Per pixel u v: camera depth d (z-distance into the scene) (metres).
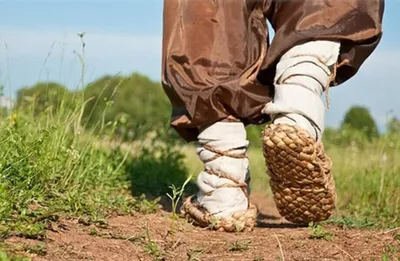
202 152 5.77
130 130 8.75
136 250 4.84
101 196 6.25
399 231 5.41
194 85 5.58
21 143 5.97
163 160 8.48
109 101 7.19
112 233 5.11
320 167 5.11
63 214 5.39
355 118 20.98
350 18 5.27
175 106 5.83
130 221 5.67
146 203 6.29
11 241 4.54
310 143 4.97
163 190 7.62
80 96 7.22
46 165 5.94
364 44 5.38
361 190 8.38
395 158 9.09
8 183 5.51
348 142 11.29
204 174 5.77
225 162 5.66
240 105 5.57
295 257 4.84
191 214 5.81
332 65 5.33
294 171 5.14
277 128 4.99
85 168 6.79
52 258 4.42
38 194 5.64
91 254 4.62
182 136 5.94
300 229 5.67
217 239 5.34
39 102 7.97
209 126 5.68
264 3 5.69
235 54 5.62
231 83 5.53
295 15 5.31
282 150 5.00
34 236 4.69
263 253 4.93
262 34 5.70
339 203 8.22
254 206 5.82
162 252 4.86
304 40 5.25
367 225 5.91
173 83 5.62
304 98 5.17
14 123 6.71
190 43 5.64
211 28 5.66
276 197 5.45
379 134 10.65
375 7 5.38
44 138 6.12
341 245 5.08
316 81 5.25
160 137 8.80
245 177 5.76
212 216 5.66
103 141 7.92
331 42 5.28
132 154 8.62
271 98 5.60
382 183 8.12
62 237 4.86
